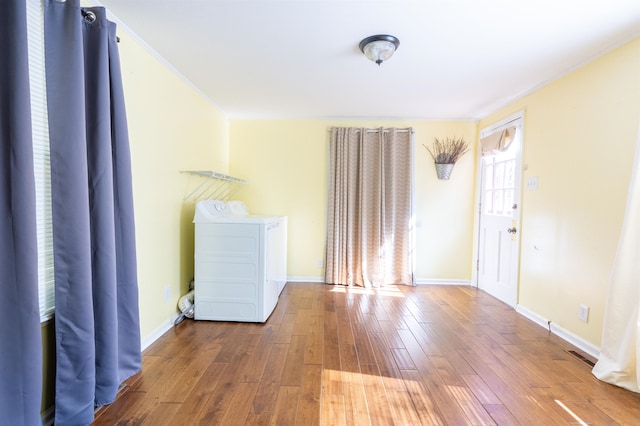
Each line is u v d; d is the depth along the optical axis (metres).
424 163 3.87
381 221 3.76
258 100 3.24
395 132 3.78
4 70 1.12
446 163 3.78
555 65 2.31
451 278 3.91
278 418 1.47
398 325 2.62
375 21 1.77
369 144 3.83
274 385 1.73
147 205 2.16
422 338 2.37
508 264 3.17
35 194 1.23
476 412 1.54
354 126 3.86
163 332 2.39
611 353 1.83
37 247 1.25
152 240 2.23
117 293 1.72
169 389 1.68
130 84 1.94
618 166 1.97
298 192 3.91
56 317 1.36
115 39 1.62
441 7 1.63
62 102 1.34
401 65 2.35
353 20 1.77
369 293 3.50
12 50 1.12
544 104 2.65
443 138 3.85
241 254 2.62
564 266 2.40
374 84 2.75
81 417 1.40
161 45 2.10
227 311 2.65
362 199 3.75
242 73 2.55
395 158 3.81
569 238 2.35
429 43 2.01
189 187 2.82
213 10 1.70
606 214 2.04
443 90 2.87
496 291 3.37
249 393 1.66
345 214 3.78
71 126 1.35
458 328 2.57
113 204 1.63
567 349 2.21
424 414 1.52
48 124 1.32
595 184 2.13
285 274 3.72
